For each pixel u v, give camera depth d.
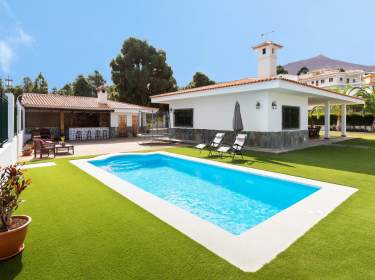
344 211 4.79
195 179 9.29
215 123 16.70
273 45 18.53
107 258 3.24
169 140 19.19
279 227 4.12
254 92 14.13
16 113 11.17
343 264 3.09
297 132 15.84
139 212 4.79
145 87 37.19
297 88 13.10
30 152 12.50
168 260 3.19
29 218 3.57
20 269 3.02
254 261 3.17
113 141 20.14
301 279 2.82
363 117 31.42
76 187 6.52
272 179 7.73
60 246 3.54
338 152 12.71
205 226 4.18
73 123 24.50
